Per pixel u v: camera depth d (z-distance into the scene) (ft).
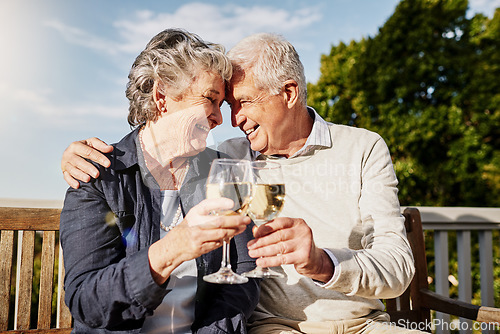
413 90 28.53
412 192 27.37
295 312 5.14
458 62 28.40
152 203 4.50
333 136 5.65
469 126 27.86
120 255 4.32
